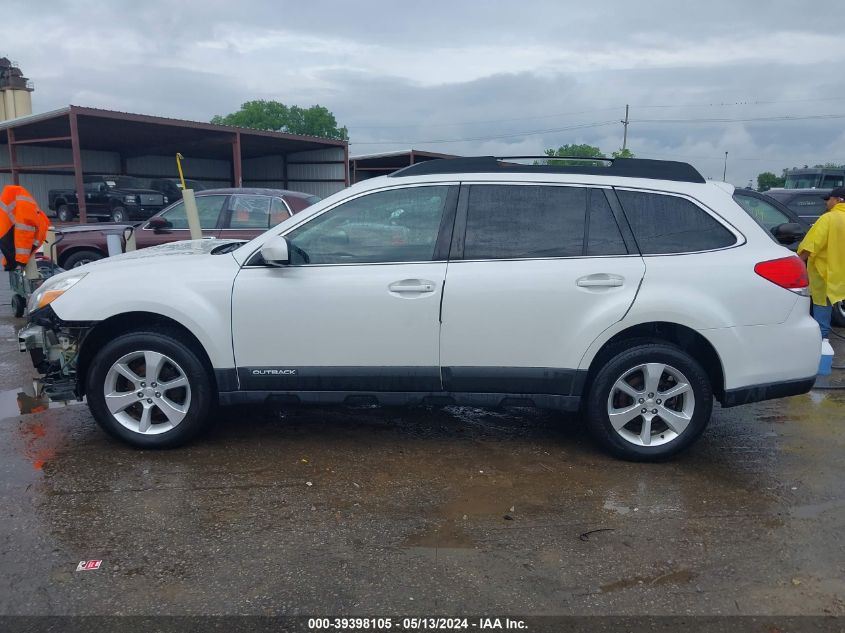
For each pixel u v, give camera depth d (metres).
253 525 3.70
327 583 3.18
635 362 4.46
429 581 3.20
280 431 5.15
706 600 3.08
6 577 3.18
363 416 5.51
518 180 4.55
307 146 29.67
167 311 4.49
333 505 3.95
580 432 5.23
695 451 4.89
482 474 4.41
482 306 4.41
